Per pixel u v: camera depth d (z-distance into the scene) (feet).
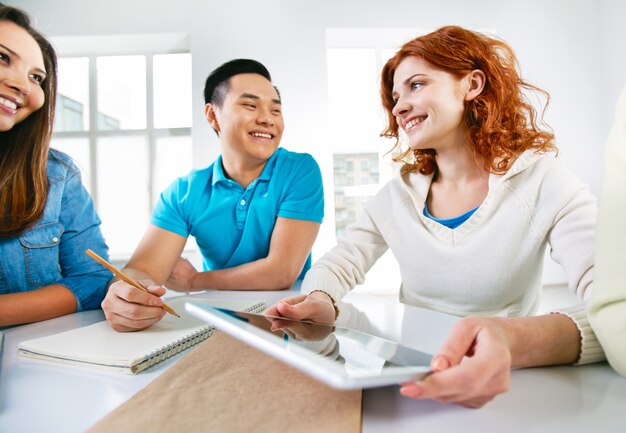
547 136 2.60
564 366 1.34
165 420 0.98
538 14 9.95
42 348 1.50
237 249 3.80
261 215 3.69
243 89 3.59
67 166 2.98
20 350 1.54
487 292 2.48
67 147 10.32
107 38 9.86
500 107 2.45
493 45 2.60
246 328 1.12
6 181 2.59
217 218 3.72
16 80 2.45
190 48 9.81
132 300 1.68
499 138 2.44
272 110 3.69
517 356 1.24
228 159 3.79
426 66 2.44
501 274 2.41
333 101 10.69
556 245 2.20
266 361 1.36
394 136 3.08
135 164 10.36
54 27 9.75
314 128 9.81
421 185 2.78
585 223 2.10
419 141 2.55
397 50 2.73
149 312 1.69
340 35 10.11
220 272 3.48
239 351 1.45
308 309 1.73
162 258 3.52
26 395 1.22
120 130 10.34
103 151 10.35
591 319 1.25
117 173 10.36
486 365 0.93
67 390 1.25
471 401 1.01
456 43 2.43
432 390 0.89
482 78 2.46
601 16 9.98
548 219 2.27
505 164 2.41
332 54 10.66
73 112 10.52
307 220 3.62
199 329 1.70
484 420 1.01
